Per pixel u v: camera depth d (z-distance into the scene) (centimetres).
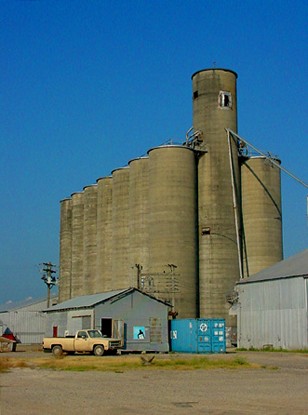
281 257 8244
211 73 8412
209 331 5238
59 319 5941
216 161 8112
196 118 8438
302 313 5144
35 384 2469
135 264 8100
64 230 10831
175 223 7569
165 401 1930
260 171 8319
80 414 1652
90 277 9556
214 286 7700
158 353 5175
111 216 9231
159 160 7794
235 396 2058
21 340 8844
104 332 5225
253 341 5703
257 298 5725
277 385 2416
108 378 2739
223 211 7969
